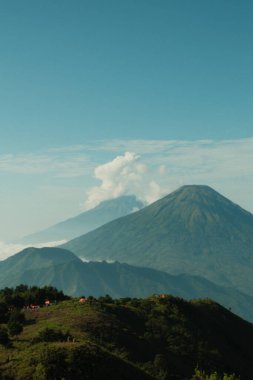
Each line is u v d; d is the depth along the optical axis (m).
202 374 101.81
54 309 138.00
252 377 136.12
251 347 166.25
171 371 108.69
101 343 107.62
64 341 94.38
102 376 80.12
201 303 186.62
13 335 102.50
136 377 85.69
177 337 139.38
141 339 123.88
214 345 146.25
